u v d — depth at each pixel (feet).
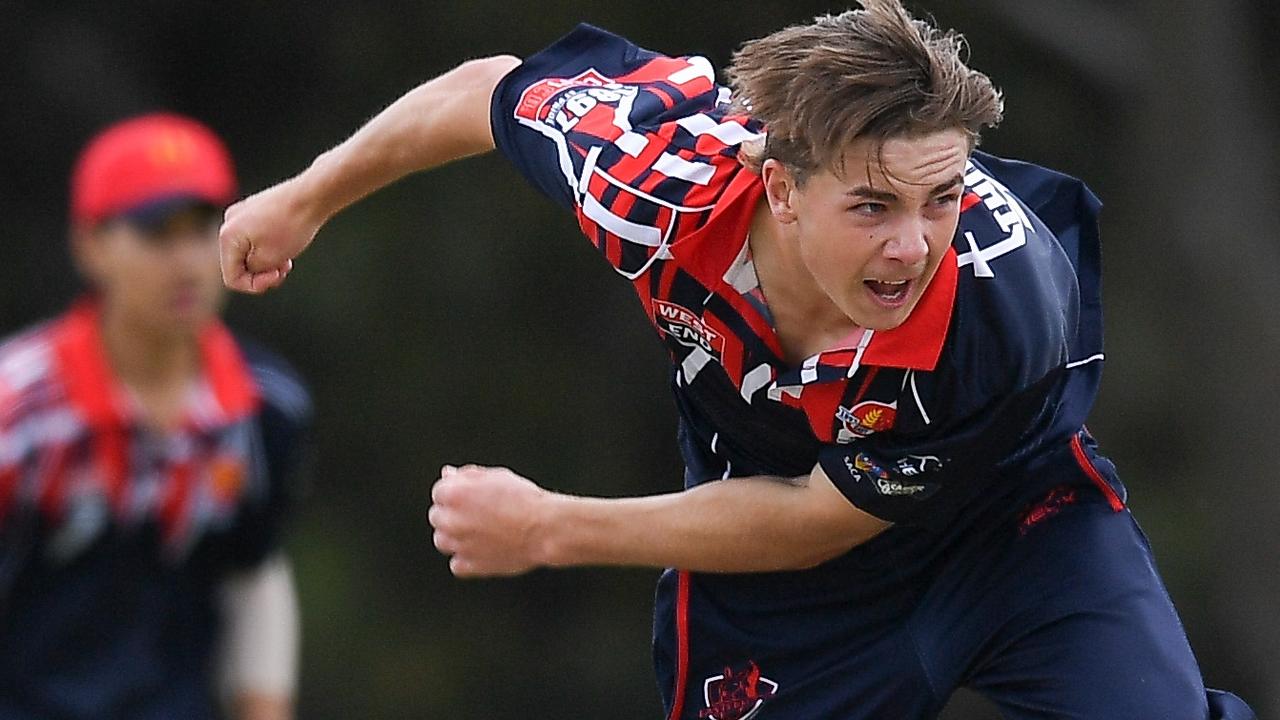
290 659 50.37
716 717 40.65
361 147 39.17
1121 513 37.58
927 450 33.76
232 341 49.70
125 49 118.01
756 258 33.24
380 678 115.44
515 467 117.70
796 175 30.91
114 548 47.62
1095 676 35.99
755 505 35.86
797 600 38.86
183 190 48.01
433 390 116.47
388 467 117.19
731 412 35.78
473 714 117.08
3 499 46.57
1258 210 105.81
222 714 49.93
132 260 47.47
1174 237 106.01
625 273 34.83
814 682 39.24
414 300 115.03
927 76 30.04
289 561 114.93
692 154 34.04
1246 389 105.19
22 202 118.11
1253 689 106.93
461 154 38.96
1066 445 37.01
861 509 34.83
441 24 113.39
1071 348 35.14
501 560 37.14
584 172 34.99
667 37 107.96
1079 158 109.09
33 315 117.70
